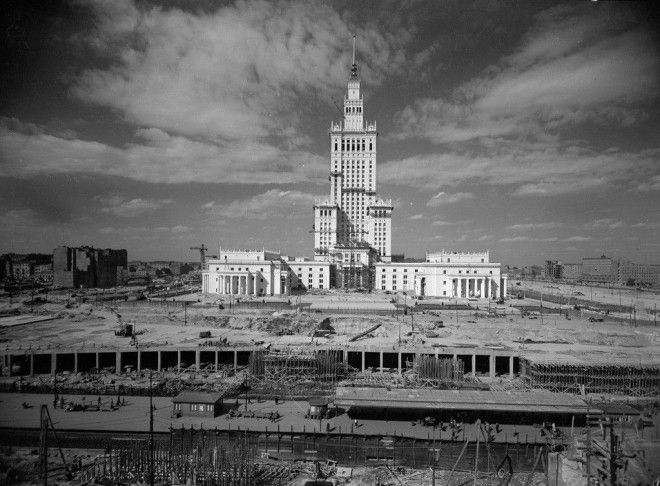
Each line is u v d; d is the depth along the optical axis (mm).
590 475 77625
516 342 178500
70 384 144125
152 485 83250
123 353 171750
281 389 140250
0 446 101875
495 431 110250
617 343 177750
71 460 94562
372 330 196250
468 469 93188
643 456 80375
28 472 89562
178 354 165750
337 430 110562
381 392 123062
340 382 143500
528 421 115750
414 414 119938
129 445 100000
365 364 170250
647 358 151875
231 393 135000
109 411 121250
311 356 153000
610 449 79250
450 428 112000
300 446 103062
